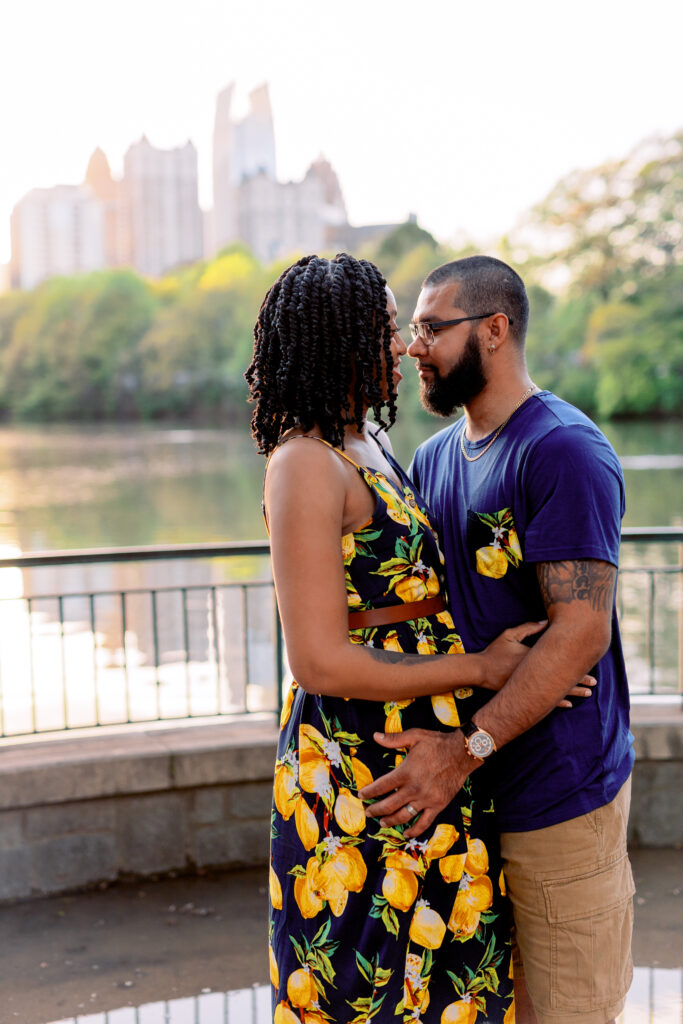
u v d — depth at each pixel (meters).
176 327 79.75
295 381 1.61
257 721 3.49
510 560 1.84
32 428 76.69
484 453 1.91
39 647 8.11
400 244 70.31
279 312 1.62
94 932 2.90
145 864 3.22
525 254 56.41
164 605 11.10
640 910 2.94
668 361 50.28
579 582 1.70
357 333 1.63
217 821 3.27
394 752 1.63
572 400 53.00
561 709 1.82
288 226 138.00
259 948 2.81
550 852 1.82
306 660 1.55
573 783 1.81
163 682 6.48
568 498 1.72
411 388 51.72
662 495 26.66
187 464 43.28
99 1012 2.50
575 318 53.09
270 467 1.63
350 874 1.62
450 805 1.68
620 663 1.94
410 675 1.60
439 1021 1.68
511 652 1.74
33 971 2.69
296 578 1.54
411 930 1.62
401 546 1.64
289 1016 1.66
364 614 1.63
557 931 1.83
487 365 1.90
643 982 2.58
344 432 1.68
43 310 85.75
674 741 3.30
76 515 26.58
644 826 3.35
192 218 159.62
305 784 1.65
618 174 53.19
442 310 1.91
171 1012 2.50
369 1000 1.62
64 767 3.10
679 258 51.91
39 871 3.12
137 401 82.62
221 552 3.29
